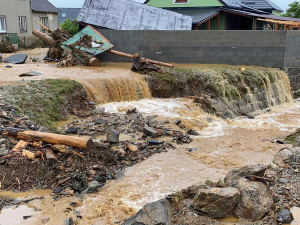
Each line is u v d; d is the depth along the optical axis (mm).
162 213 5695
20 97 11578
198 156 10062
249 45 18828
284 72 18734
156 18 23609
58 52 19969
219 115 14734
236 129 13102
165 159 9742
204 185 6312
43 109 11562
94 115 12398
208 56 19312
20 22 31156
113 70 17078
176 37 19297
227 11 27047
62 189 7711
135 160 9531
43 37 20391
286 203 6156
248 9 31422
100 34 19375
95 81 14102
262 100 17297
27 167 8078
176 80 16156
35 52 25594
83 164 8539
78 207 7188
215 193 5750
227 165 9508
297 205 6129
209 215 5793
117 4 23438
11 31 30000
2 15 28969
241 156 10211
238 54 19031
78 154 8633
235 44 18906
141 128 11414
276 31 18375
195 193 6234
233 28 30312
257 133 12719
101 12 22891
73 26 32406
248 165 6582
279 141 11500
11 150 8508
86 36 18844
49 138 8672
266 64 18969
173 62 19688
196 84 16453
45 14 36562
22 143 8703
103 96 14039
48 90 12562
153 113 13227
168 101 15094
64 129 10875
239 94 16484
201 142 11344
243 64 19156
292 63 19031
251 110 16516
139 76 15727
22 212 6883
